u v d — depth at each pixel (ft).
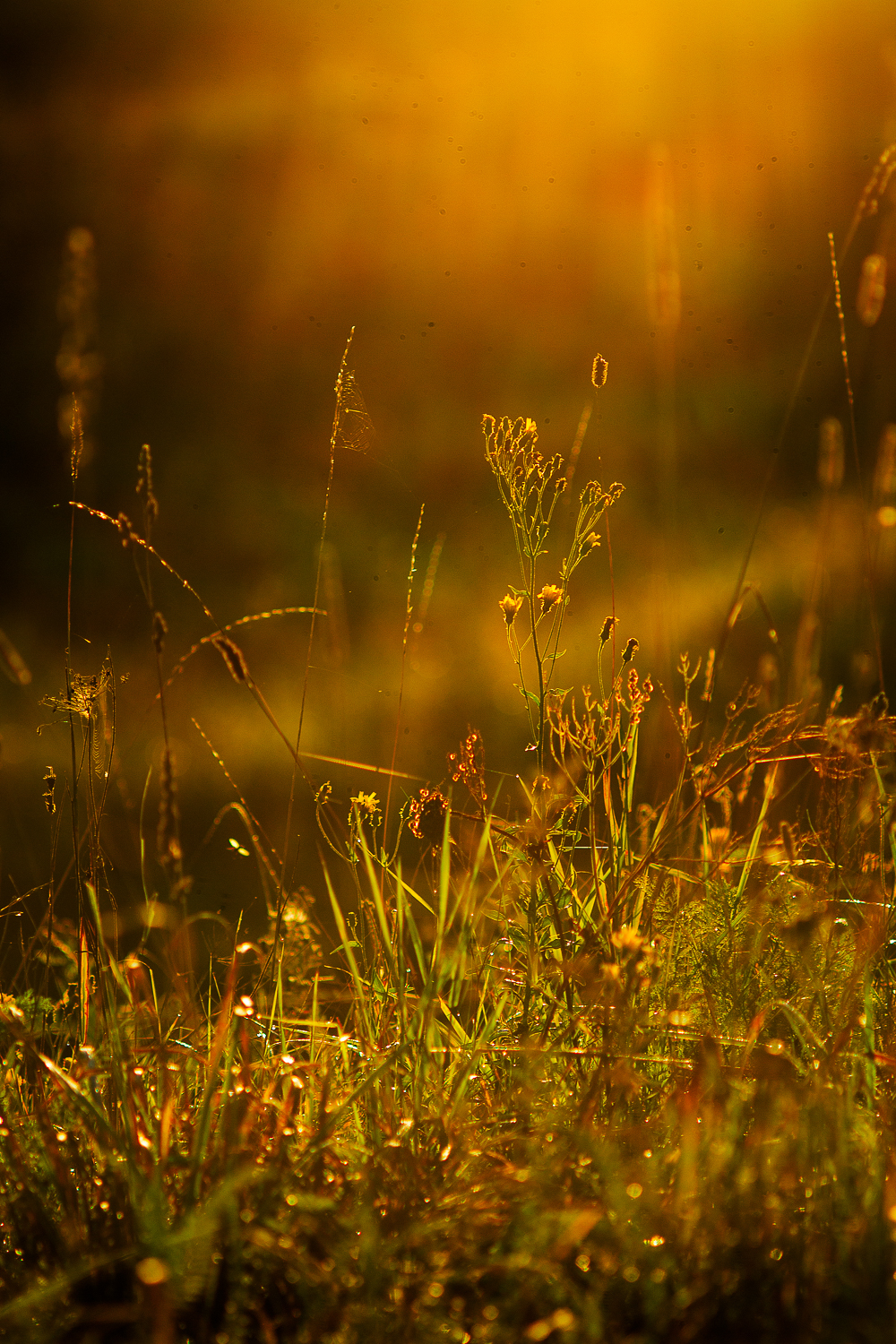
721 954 15.65
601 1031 15.44
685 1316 14.94
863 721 15.51
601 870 15.78
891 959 15.71
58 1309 15.05
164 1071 15.44
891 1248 14.98
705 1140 15.15
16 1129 15.43
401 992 15.53
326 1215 15.11
